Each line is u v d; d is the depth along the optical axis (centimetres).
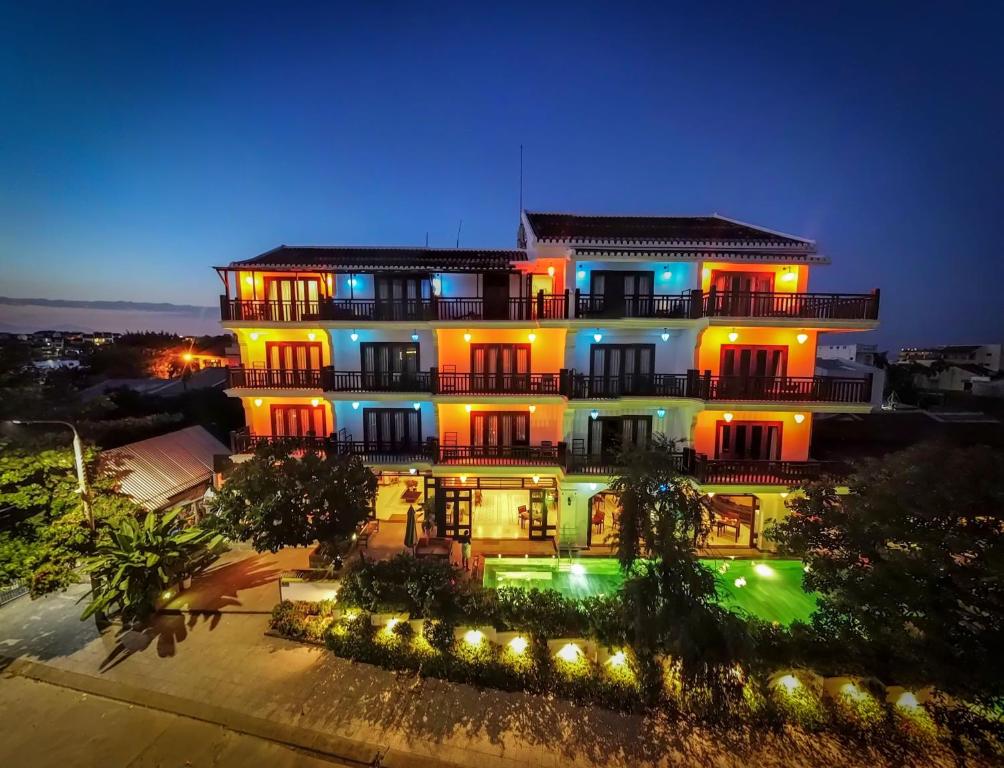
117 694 961
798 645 949
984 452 934
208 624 1185
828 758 821
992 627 829
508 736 866
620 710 918
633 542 1066
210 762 810
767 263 1526
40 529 1191
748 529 1670
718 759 821
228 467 1748
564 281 1605
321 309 1639
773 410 1537
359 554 1389
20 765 800
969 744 841
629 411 1684
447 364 1717
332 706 930
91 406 1717
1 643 1112
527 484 1714
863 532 960
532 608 1072
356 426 1792
